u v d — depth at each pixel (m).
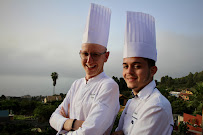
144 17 1.69
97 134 1.75
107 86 1.91
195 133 16.97
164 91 40.72
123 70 1.71
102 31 2.03
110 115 1.85
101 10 2.06
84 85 2.09
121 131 1.75
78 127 1.87
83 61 2.04
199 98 20.53
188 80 72.44
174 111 26.61
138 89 1.67
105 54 2.09
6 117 42.44
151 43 1.66
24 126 35.19
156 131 1.45
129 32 1.66
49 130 29.28
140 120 1.52
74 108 2.10
